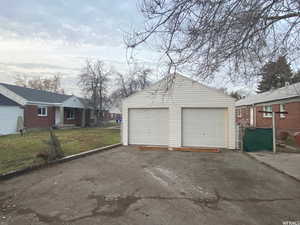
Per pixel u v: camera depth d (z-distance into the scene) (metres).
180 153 9.65
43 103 20.36
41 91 23.59
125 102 12.27
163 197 4.34
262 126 19.17
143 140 12.06
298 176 5.84
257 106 20.45
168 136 11.63
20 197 4.30
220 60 3.42
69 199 4.21
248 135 10.30
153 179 5.58
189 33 3.18
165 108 11.71
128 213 3.62
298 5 3.04
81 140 13.16
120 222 3.32
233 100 10.79
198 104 11.19
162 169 6.69
